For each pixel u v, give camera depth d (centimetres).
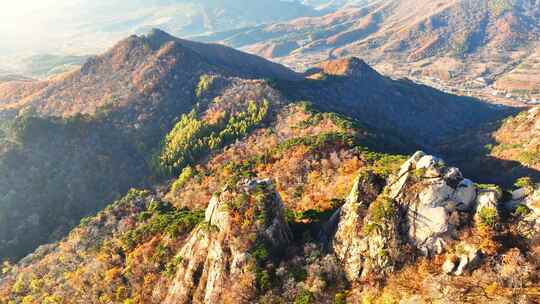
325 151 11994
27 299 9962
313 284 5638
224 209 6706
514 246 5025
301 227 7212
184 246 7606
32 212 15450
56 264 11425
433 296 4797
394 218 5609
